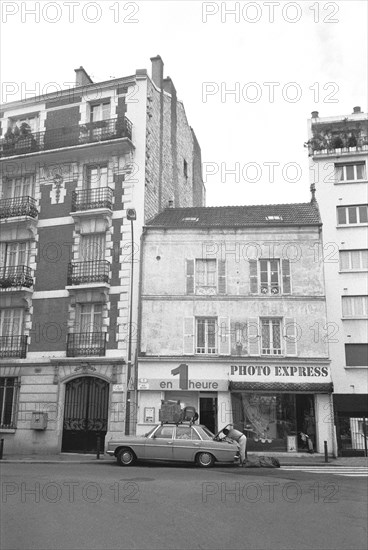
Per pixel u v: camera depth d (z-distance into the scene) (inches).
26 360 943.0
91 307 955.3
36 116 1098.1
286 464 719.1
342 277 1080.8
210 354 901.2
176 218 1025.5
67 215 1005.8
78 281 948.0
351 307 1069.1
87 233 984.3
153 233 965.2
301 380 874.8
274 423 881.5
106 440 864.3
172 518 321.4
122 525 301.4
